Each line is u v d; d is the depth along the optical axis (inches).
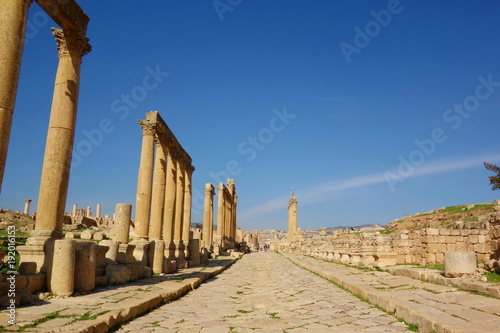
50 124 532.1
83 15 566.9
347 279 653.9
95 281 528.4
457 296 440.5
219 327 353.1
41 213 502.9
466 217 1473.9
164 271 800.3
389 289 529.3
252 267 1186.0
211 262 1284.4
